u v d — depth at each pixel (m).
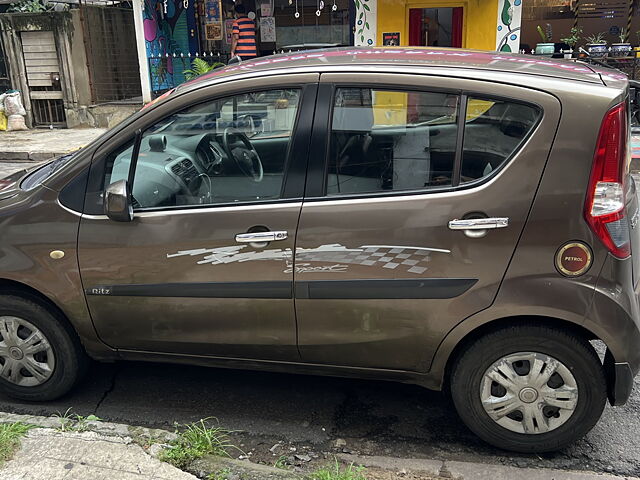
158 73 13.34
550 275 2.57
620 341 2.58
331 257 2.74
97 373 3.66
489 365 2.74
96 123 14.03
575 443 2.97
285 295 2.82
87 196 3.00
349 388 3.48
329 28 12.88
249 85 2.85
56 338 3.16
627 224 2.56
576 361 2.65
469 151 2.63
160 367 3.73
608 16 15.80
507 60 2.93
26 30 13.57
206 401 3.36
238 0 12.89
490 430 2.82
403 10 11.72
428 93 2.68
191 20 13.82
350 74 2.76
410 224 2.65
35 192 3.07
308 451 2.93
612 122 2.49
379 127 2.73
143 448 2.67
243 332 2.94
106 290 3.00
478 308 2.64
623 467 2.79
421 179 2.69
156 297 2.96
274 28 13.10
